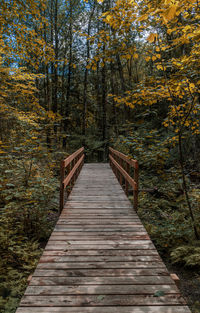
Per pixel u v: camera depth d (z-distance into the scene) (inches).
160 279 94.3
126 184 225.6
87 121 839.7
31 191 182.5
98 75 744.3
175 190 261.6
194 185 276.7
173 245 172.1
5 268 140.0
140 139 242.7
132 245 125.3
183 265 156.6
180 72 142.7
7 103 251.6
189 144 362.0
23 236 178.9
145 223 208.7
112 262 107.6
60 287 88.3
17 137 210.4
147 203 244.2
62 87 723.4
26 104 263.9
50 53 253.0
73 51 668.7
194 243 161.6
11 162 207.9
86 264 105.7
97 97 753.6
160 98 187.3
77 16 642.8
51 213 236.2
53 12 652.7
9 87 272.8
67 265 104.6
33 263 140.4
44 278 94.2
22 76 259.6
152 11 99.7
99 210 183.8
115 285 90.0
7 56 251.9
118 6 143.4
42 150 202.4
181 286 132.1
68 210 183.3
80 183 282.2
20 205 179.8
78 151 301.0
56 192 235.6
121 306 78.2
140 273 98.6
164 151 240.2
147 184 281.7
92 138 639.1
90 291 86.0
